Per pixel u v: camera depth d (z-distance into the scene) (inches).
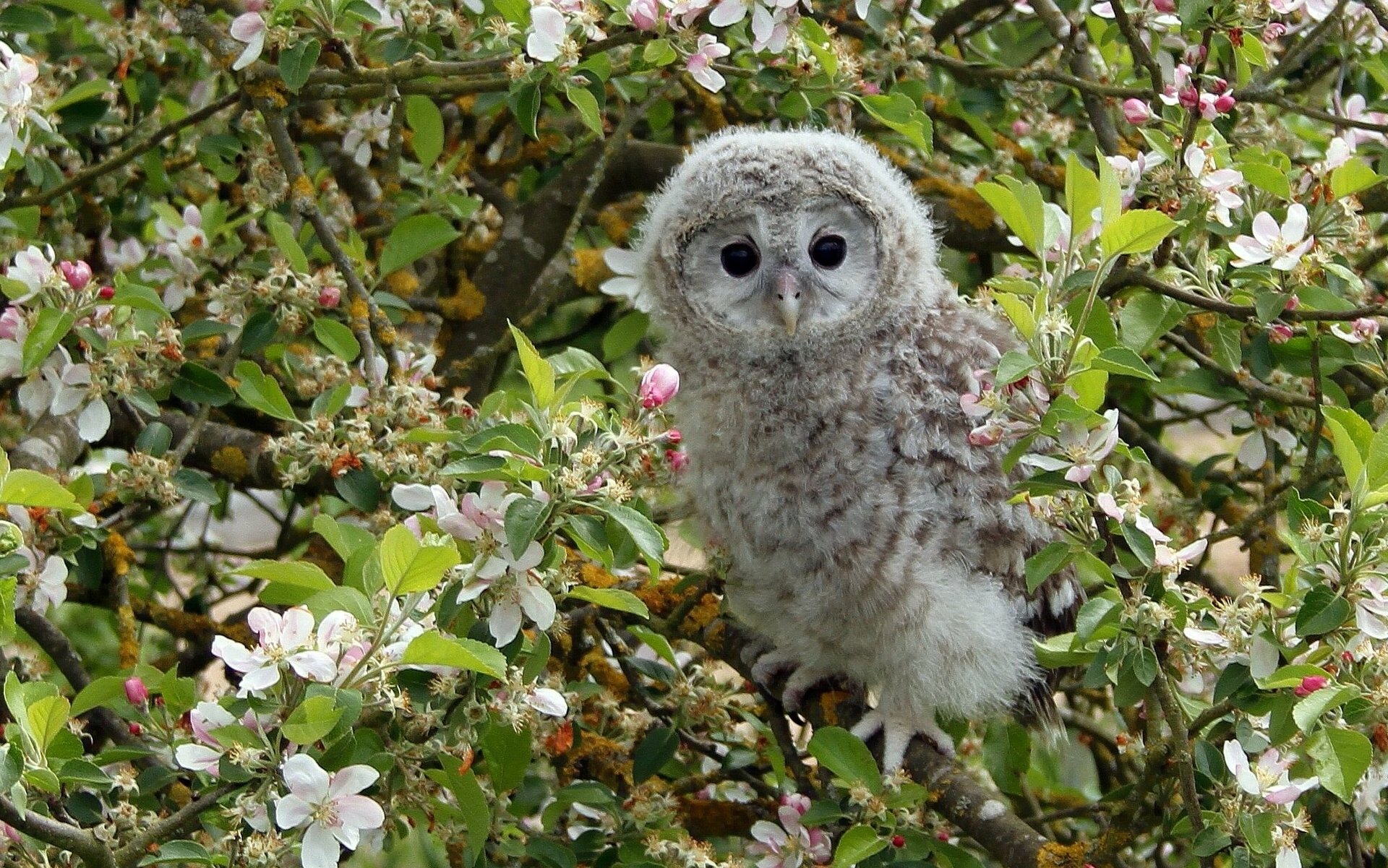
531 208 347.6
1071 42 306.0
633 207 349.4
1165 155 246.7
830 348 270.7
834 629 268.4
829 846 228.4
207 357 298.0
